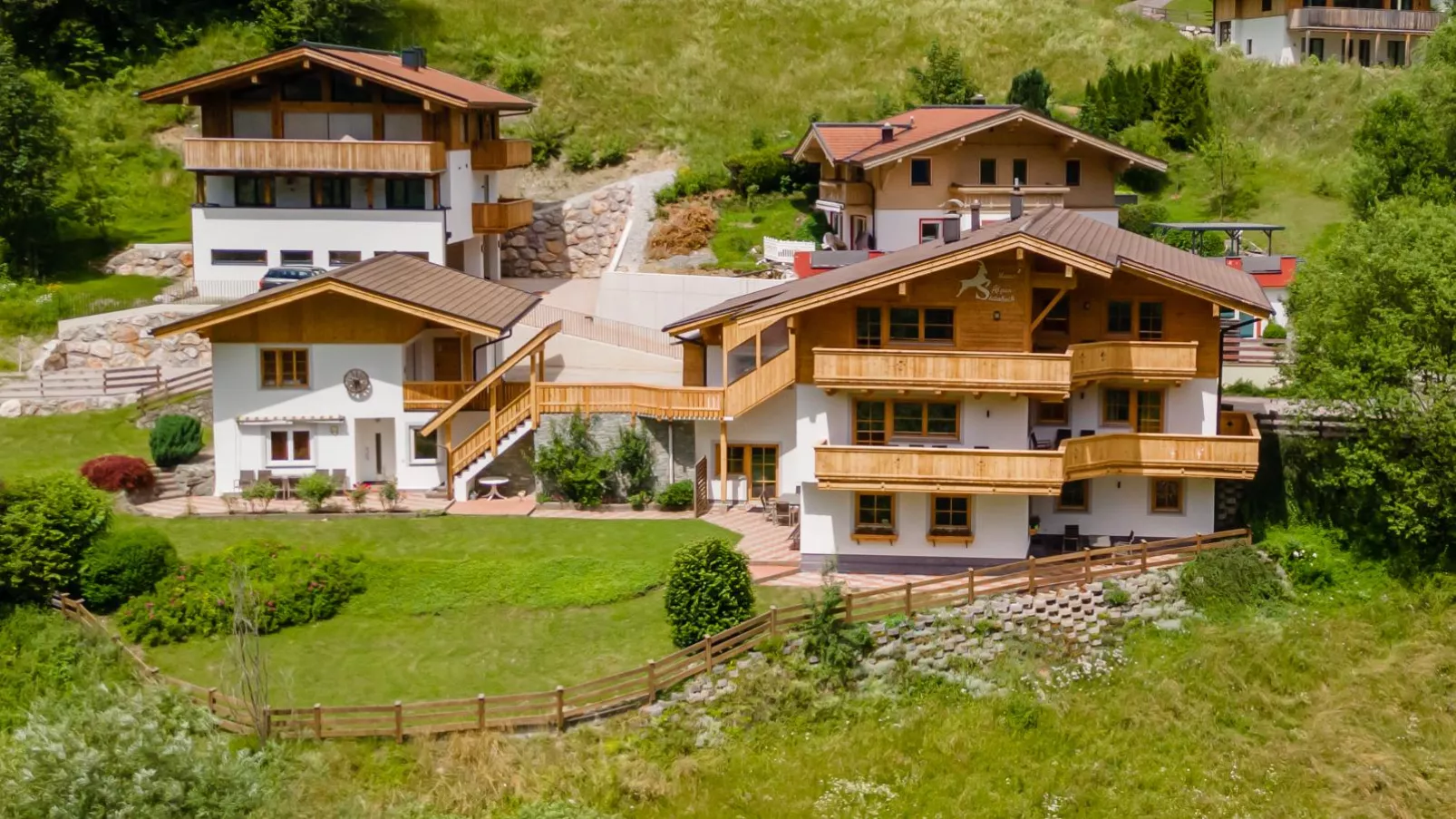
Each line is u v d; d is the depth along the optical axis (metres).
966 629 40.12
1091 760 37.34
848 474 42.50
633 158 74.12
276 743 35.41
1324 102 77.00
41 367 57.34
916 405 43.56
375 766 35.78
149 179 72.94
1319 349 45.47
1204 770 37.22
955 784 36.34
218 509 48.16
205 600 40.88
